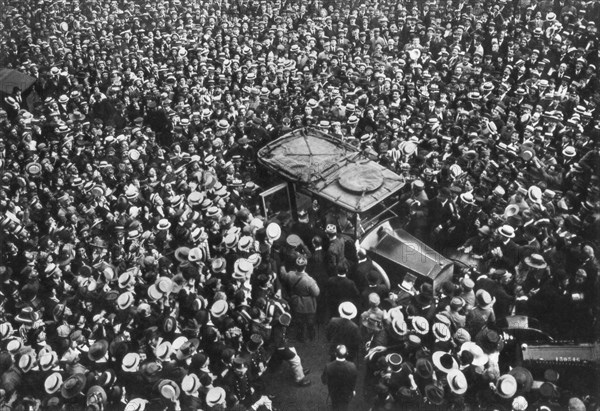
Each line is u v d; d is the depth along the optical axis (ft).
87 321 40.40
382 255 44.98
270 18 84.48
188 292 40.73
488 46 74.90
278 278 44.75
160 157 56.08
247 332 38.93
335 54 73.51
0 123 64.49
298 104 63.98
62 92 71.77
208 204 49.06
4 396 35.17
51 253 44.52
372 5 82.58
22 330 40.11
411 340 36.40
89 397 33.88
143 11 86.28
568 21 76.48
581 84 66.13
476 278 44.42
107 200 51.11
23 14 84.69
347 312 39.42
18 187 52.65
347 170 48.85
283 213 48.67
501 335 38.83
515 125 59.98
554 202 49.08
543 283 41.32
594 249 41.70
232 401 34.40
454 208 47.21
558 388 35.27
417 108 62.34
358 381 40.96
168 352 36.76
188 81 69.72
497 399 33.99
